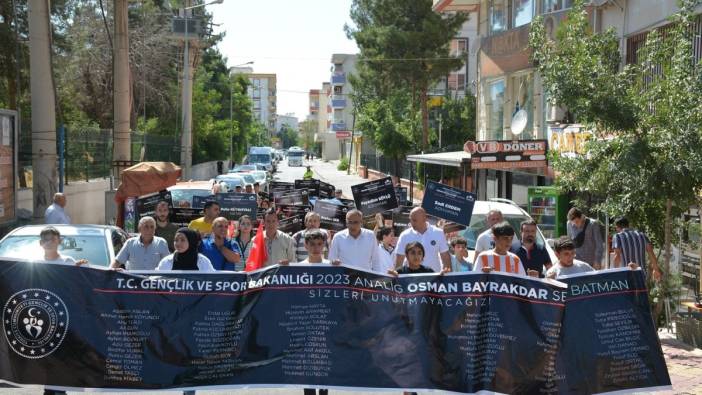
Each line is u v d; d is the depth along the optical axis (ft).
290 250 31.12
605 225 45.60
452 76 215.31
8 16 88.63
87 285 21.40
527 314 21.33
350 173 262.67
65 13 102.06
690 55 32.24
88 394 24.45
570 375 21.26
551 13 65.41
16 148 61.52
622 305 21.63
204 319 21.62
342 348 21.67
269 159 248.73
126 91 74.54
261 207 60.59
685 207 32.37
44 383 21.25
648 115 32.35
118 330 21.40
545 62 35.12
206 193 66.74
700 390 26.55
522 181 84.99
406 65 141.28
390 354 21.65
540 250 32.09
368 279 21.88
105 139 91.15
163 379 21.44
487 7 96.27
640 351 21.52
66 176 77.46
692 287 41.27
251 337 21.68
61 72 104.88
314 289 21.85
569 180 35.65
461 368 21.43
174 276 21.63
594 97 32.50
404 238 29.96
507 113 86.89
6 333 21.16
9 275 21.22
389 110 169.58
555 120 66.85
